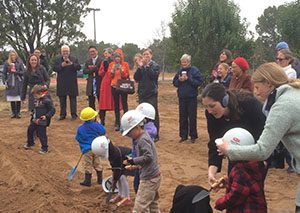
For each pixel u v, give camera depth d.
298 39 12.48
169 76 25.03
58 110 10.03
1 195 3.97
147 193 3.15
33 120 5.93
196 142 6.55
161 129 7.75
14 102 8.84
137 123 3.12
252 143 2.30
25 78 7.20
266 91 2.29
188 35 11.84
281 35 12.94
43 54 8.39
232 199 2.37
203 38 11.55
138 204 3.16
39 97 5.87
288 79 2.27
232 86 4.63
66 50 8.20
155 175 3.17
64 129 7.59
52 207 3.58
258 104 2.59
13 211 3.61
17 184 4.24
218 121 2.76
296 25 12.48
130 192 4.25
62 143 6.52
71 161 5.52
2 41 13.73
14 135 7.11
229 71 5.53
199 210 2.50
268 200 4.01
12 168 4.68
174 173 4.95
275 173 4.90
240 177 2.36
